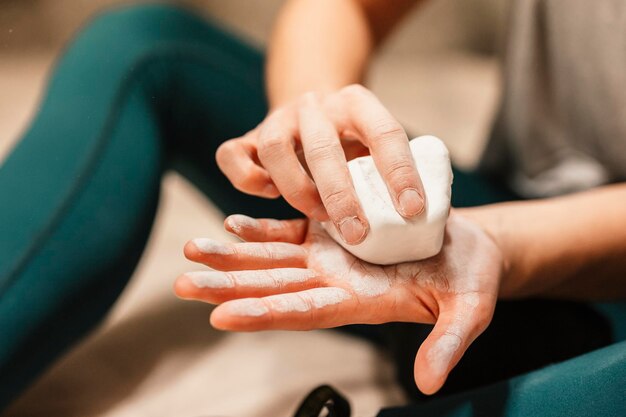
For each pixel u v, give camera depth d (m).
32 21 1.46
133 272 0.67
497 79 1.50
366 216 0.48
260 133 0.53
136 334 0.71
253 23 1.63
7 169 0.63
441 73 1.59
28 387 0.61
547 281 0.55
